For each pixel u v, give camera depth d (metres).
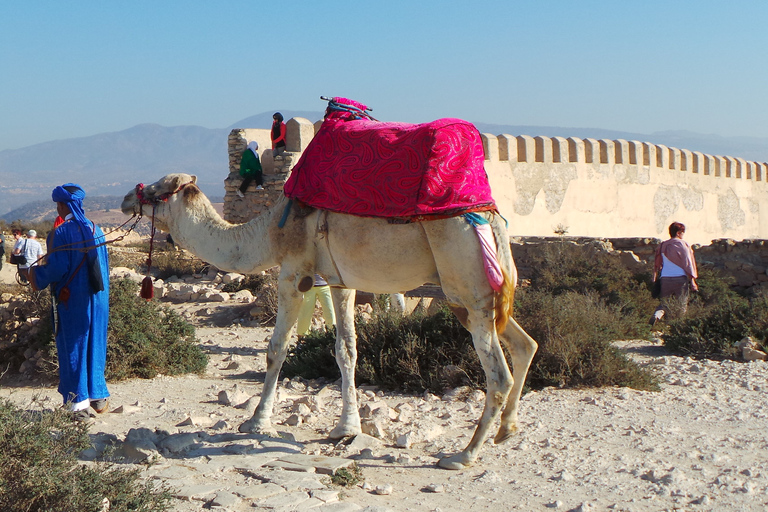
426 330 8.94
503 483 5.04
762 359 9.72
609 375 8.23
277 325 6.23
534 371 8.41
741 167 35.12
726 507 4.53
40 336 8.99
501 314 5.24
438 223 5.18
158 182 6.73
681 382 8.44
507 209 23.06
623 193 27.50
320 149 5.90
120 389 8.19
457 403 7.60
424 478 5.16
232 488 4.62
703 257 17.12
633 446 5.87
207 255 6.55
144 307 9.40
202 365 9.57
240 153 18.67
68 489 3.84
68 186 6.58
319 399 7.43
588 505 4.52
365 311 13.71
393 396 8.11
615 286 14.24
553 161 24.77
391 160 5.32
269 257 6.32
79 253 6.50
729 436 6.14
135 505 4.05
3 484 3.76
